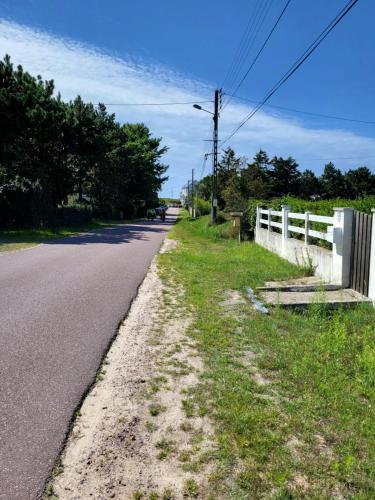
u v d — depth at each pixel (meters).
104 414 3.84
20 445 3.33
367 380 4.54
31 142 27.36
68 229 27.61
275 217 16.34
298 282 9.55
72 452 3.28
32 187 25.66
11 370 4.70
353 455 3.27
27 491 2.84
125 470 3.08
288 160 71.75
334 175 76.94
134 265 12.52
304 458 3.21
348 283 8.66
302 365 4.82
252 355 5.24
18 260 12.78
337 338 5.62
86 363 4.95
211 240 22.62
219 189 47.56
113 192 47.84
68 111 30.64
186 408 3.93
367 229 7.88
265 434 3.49
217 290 8.97
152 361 5.06
